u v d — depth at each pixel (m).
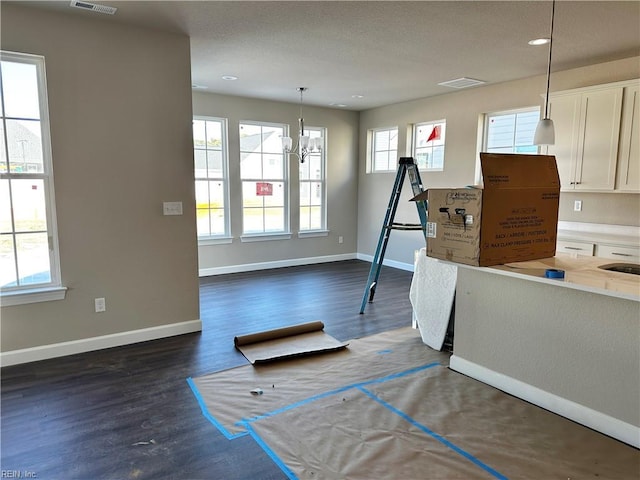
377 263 4.49
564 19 3.06
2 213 2.99
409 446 2.10
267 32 3.36
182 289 3.70
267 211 6.51
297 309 4.45
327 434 2.21
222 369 3.01
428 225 2.63
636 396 2.10
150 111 3.41
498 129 5.30
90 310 3.31
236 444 2.12
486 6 2.85
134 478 1.88
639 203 4.04
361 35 3.42
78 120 3.13
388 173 6.79
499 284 2.68
